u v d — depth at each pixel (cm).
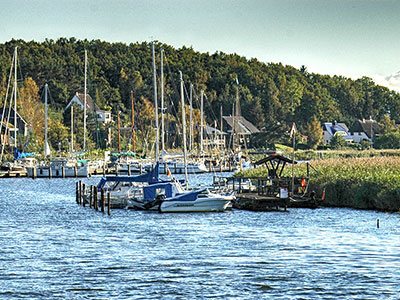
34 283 8638
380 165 17738
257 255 10206
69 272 9200
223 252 10475
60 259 10075
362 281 8594
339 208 15525
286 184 16138
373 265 9444
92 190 17675
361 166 17775
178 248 10900
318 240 11406
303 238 11638
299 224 13275
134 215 15375
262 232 12400
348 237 11631
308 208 15638
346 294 8062
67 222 14438
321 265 9469
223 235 12150
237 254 10300
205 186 19075
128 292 8206
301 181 16462
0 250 10894
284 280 8669
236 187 18725
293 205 15712
